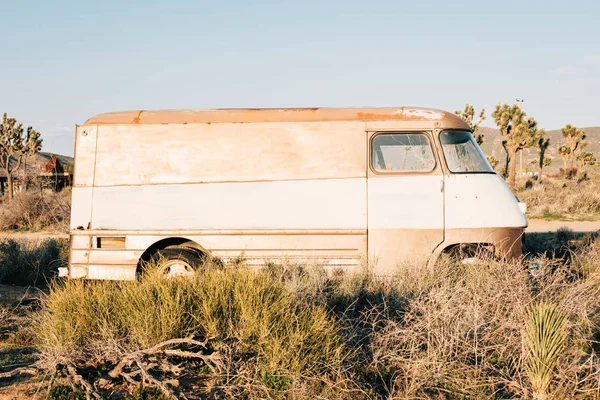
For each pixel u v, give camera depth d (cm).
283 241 806
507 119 3641
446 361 530
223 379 494
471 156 813
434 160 805
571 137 5478
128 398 465
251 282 589
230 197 812
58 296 597
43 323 582
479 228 793
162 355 520
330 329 544
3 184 3500
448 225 795
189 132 821
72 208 823
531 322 521
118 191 820
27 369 513
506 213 799
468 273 730
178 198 815
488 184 805
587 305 688
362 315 664
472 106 3700
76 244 821
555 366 513
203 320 554
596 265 1023
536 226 2066
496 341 588
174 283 617
